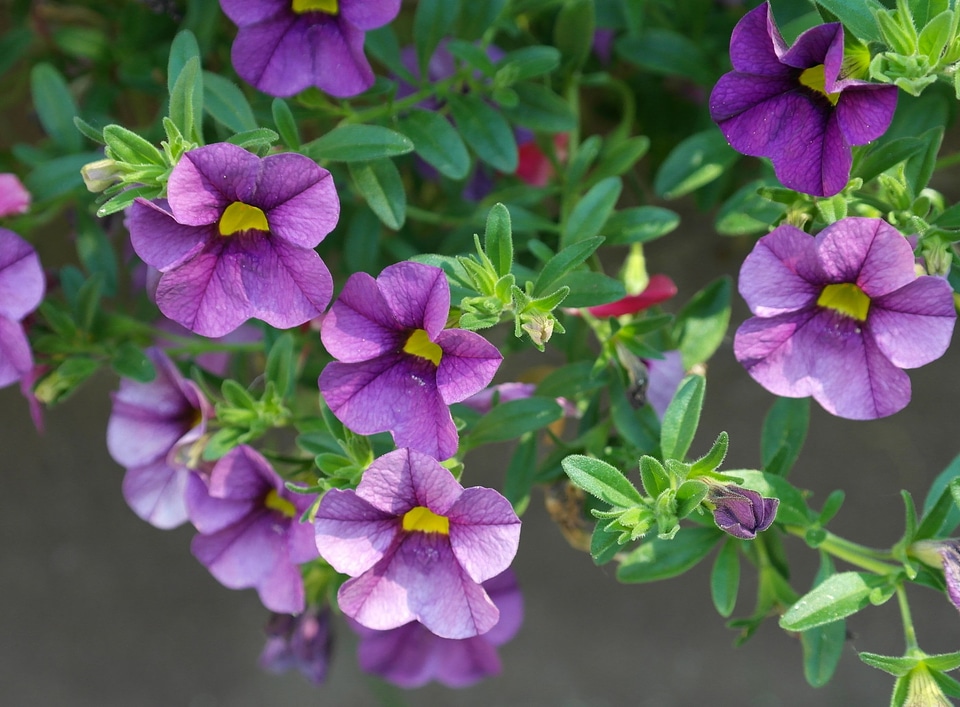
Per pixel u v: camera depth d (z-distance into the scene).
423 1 0.36
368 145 0.33
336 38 0.33
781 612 0.35
